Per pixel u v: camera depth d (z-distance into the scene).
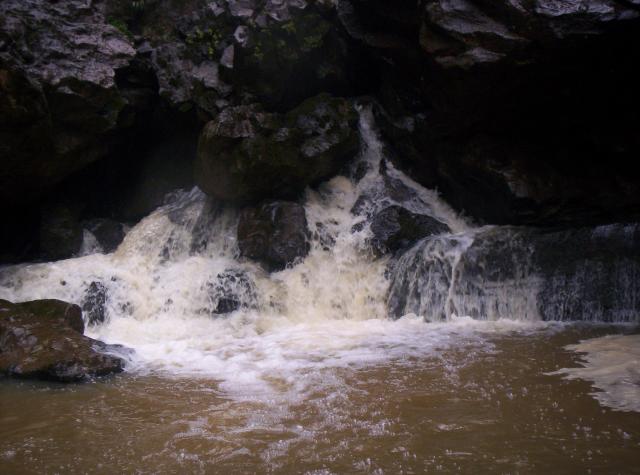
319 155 11.90
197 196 13.11
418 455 4.41
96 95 11.90
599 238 9.48
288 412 5.52
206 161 11.62
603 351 7.08
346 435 4.87
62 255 12.48
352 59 13.29
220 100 13.09
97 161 13.41
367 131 13.10
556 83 9.82
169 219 12.45
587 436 4.57
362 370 6.86
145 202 14.02
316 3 13.19
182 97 13.14
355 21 12.92
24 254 12.68
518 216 10.59
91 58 12.07
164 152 14.10
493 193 10.92
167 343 8.83
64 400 6.12
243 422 5.29
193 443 4.84
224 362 7.63
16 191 11.98
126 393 6.32
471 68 9.77
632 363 6.43
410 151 12.36
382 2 12.05
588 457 4.21
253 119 11.63
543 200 10.38
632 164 10.21
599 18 8.95
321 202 12.23
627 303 8.98
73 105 11.65
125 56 12.54
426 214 11.87
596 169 10.48
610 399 5.36
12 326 7.69
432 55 10.20
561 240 9.76
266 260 11.22
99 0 14.19
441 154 11.59
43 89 11.18
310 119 12.12
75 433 5.15
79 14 12.41
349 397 5.87
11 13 11.41
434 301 10.02
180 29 14.25
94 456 4.64
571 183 10.47
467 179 11.34
